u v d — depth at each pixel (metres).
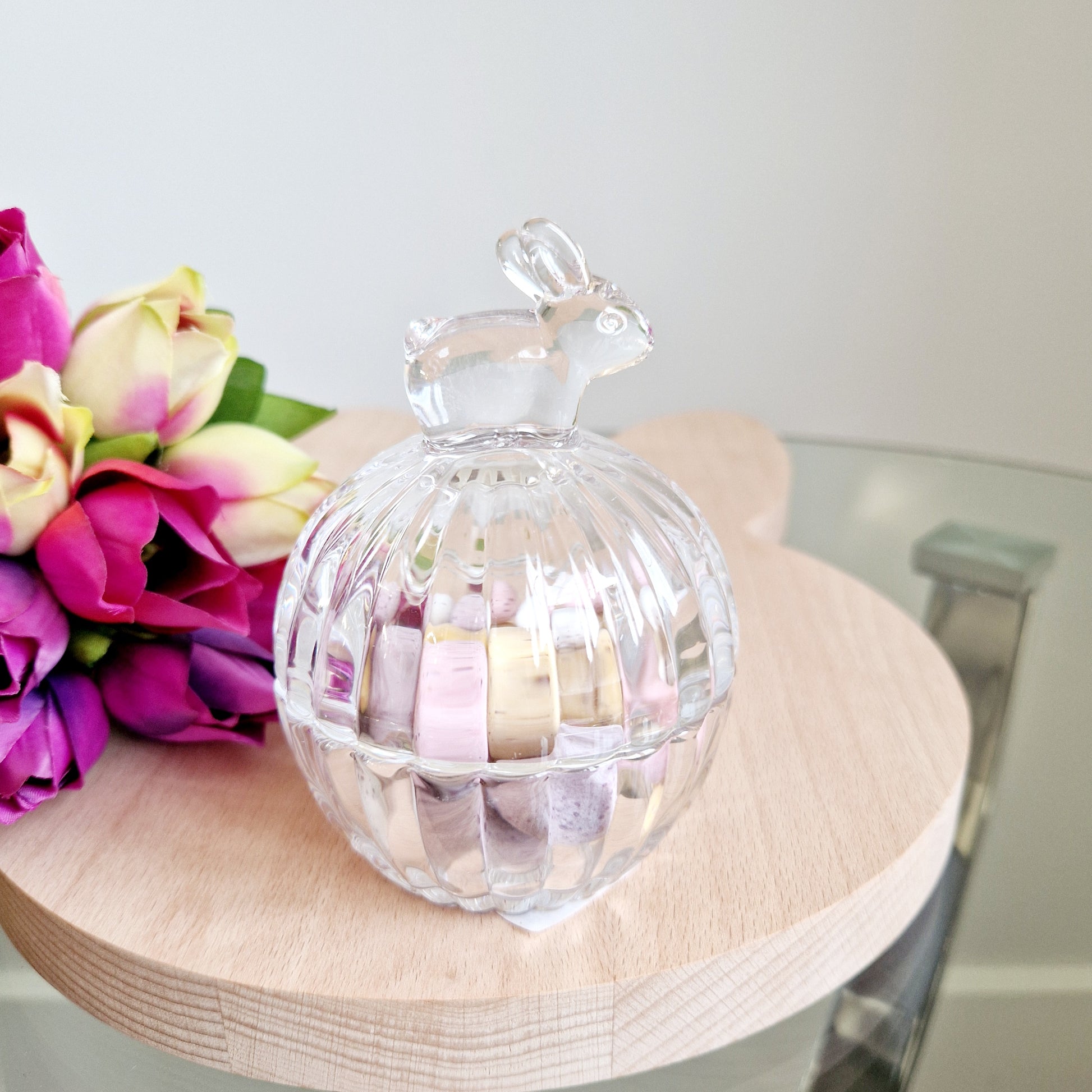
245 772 0.41
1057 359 1.07
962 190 1.03
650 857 0.36
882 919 0.35
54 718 0.36
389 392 1.16
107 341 0.36
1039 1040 0.33
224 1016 0.31
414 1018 0.30
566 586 0.30
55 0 1.00
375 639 0.30
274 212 1.09
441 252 1.10
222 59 1.03
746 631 0.51
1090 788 0.46
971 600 0.60
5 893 0.35
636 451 0.74
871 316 1.09
